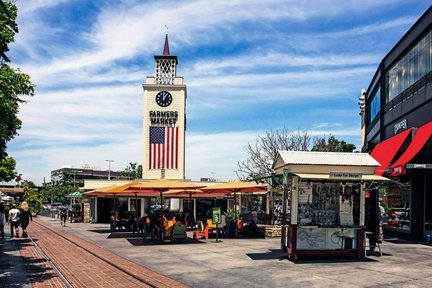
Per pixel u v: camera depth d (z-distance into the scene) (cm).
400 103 2344
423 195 1970
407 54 2275
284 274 1158
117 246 1884
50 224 3781
